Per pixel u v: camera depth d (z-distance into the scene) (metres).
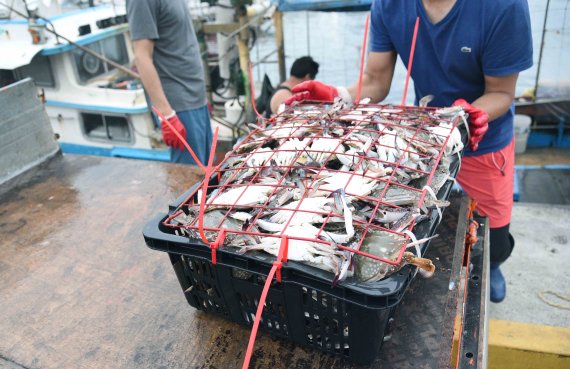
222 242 1.04
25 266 1.57
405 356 1.12
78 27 5.25
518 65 1.71
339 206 1.05
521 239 2.91
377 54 2.06
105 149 5.52
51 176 2.18
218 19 5.73
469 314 1.41
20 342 1.26
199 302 1.29
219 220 1.10
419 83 2.04
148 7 2.74
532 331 2.03
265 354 1.16
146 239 1.14
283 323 1.15
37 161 2.28
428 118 1.44
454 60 1.81
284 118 1.57
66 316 1.34
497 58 1.71
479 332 1.33
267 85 5.70
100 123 5.46
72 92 5.36
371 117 1.44
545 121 5.71
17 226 1.80
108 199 1.95
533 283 2.56
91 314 1.34
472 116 1.57
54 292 1.44
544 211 3.17
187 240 1.08
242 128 5.65
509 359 1.99
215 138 1.00
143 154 5.29
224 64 5.96
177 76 3.10
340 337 1.07
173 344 1.22
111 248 1.63
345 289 0.92
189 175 2.10
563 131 5.68
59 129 5.63
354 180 1.16
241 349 1.19
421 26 1.82
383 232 1.02
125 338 1.25
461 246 1.47
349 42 7.03
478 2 1.63
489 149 1.99
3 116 2.08
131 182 2.08
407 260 0.94
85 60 5.39
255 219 1.07
